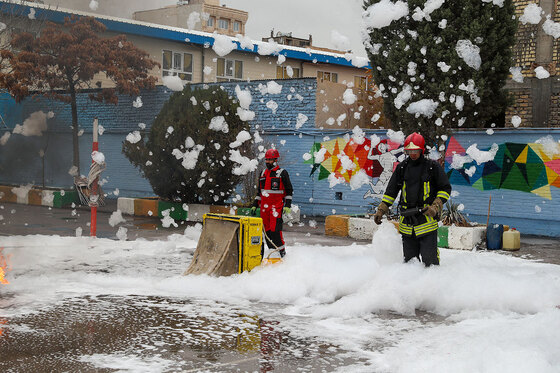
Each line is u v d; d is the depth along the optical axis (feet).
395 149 60.08
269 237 32.58
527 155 53.01
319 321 21.22
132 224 54.85
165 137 57.16
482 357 15.80
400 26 50.42
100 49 77.61
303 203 67.92
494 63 48.65
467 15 47.52
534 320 19.60
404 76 49.88
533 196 52.90
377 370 15.85
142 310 22.21
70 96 83.05
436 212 24.32
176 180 58.95
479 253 40.04
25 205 73.15
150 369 15.60
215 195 58.90
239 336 18.99
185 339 18.53
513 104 52.95
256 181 58.95
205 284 26.18
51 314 21.39
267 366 16.08
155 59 96.17
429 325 20.97
